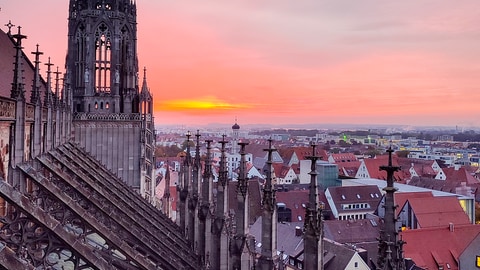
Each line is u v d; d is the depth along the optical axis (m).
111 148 75.06
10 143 28.88
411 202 121.06
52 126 43.00
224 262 43.25
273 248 32.75
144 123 76.88
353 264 78.38
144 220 42.62
